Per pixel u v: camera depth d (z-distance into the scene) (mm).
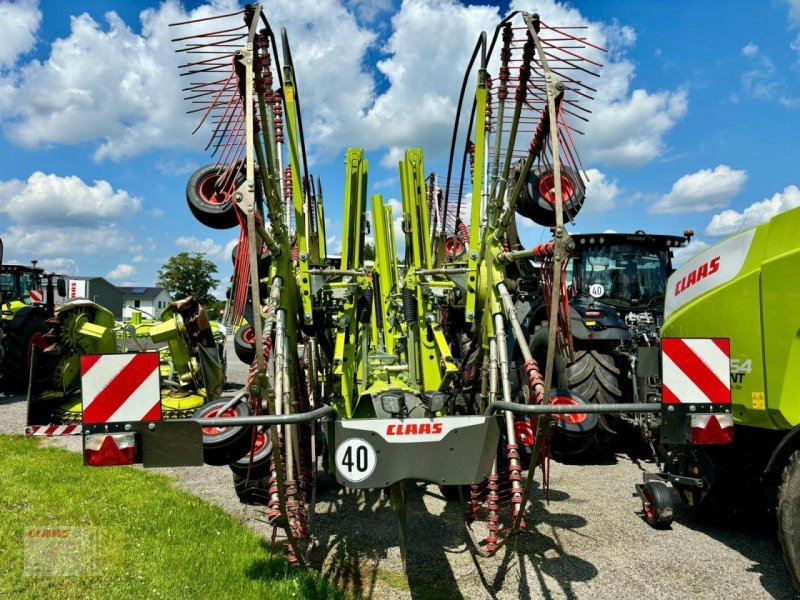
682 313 3680
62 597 2834
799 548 2586
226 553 3320
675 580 3023
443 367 3914
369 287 3895
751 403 3014
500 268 3234
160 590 2859
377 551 3428
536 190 3383
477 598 2863
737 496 3525
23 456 5516
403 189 4375
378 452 2650
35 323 9508
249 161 2250
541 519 3918
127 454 2234
